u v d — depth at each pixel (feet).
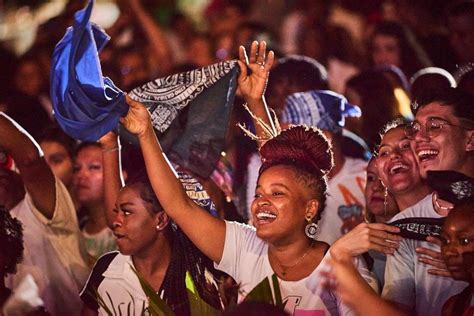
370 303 27.07
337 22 58.03
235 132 37.60
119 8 59.11
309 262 27.58
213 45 59.00
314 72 39.63
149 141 28.09
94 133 27.94
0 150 33.50
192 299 26.91
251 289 27.61
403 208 30.40
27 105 42.83
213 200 34.09
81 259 32.81
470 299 27.48
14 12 56.49
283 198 27.35
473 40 46.85
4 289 30.76
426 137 29.78
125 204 29.55
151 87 30.17
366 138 38.11
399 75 38.83
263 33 54.65
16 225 30.83
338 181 35.65
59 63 27.63
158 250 29.55
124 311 29.66
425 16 54.49
